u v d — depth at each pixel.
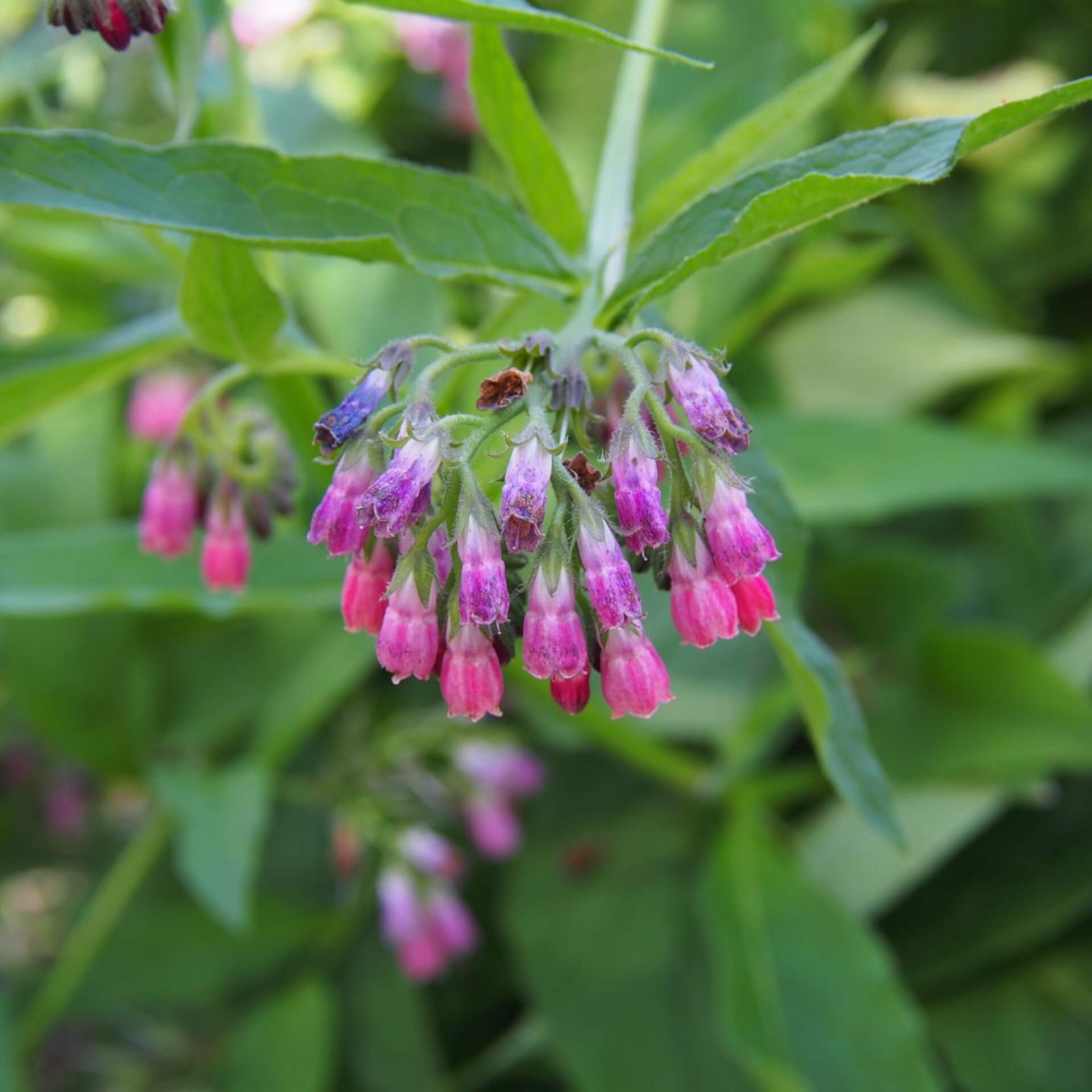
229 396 0.68
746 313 0.63
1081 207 0.68
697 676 0.60
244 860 0.56
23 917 0.90
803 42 0.64
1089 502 0.64
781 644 0.45
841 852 0.57
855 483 0.56
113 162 0.42
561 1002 0.58
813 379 0.66
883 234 0.66
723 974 0.54
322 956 0.68
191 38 0.47
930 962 0.58
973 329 0.66
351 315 0.56
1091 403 0.68
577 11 0.68
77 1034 0.80
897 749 0.57
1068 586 0.62
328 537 0.43
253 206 0.43
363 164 0.43
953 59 0.70
